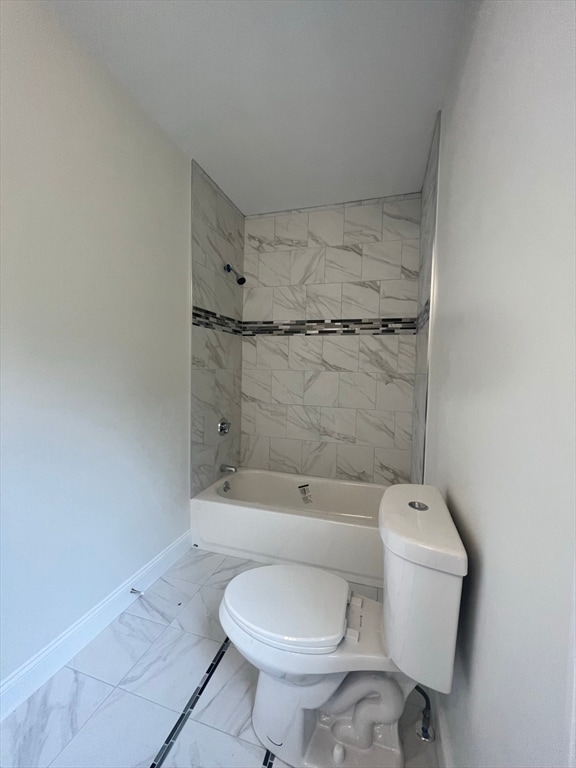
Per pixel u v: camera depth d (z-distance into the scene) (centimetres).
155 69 133
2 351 101
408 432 233
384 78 134
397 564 81
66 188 119
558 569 40
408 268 229
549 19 45
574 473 37
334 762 92
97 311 134
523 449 51
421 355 181
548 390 44
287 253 254
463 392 89
